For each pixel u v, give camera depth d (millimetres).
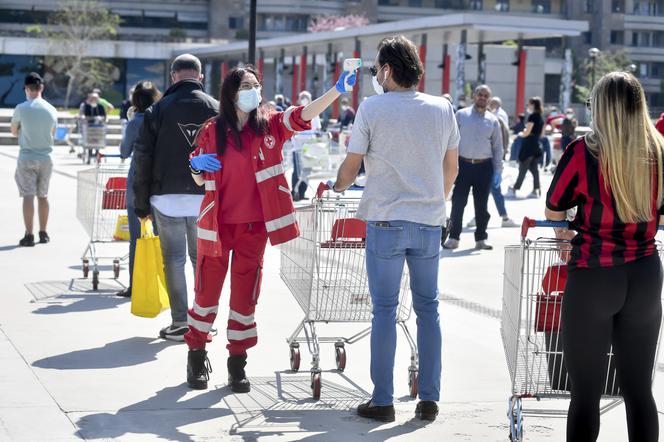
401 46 6609
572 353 5422
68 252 14172
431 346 6789
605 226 5297
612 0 129375
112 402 7035
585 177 5324
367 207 6668
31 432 6277
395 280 6656
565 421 6934
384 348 6711
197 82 8758
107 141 48875
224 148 7109
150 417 6711
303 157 23609
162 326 9562
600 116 5273
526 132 25453
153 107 8648
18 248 14430
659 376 8164
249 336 7430
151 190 8750
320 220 7285
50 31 98000
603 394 5969
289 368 8172
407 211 6547
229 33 124625
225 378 7809
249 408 6996
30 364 8000
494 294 11938
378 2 125625
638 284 5277
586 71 115750
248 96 6961
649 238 5336
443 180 6816
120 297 10953
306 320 7461
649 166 5234
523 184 30266
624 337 5402
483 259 14844
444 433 6527
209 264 7332
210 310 7445
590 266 5289
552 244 5871
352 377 7934
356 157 6633
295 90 79000
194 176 7242
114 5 123312
